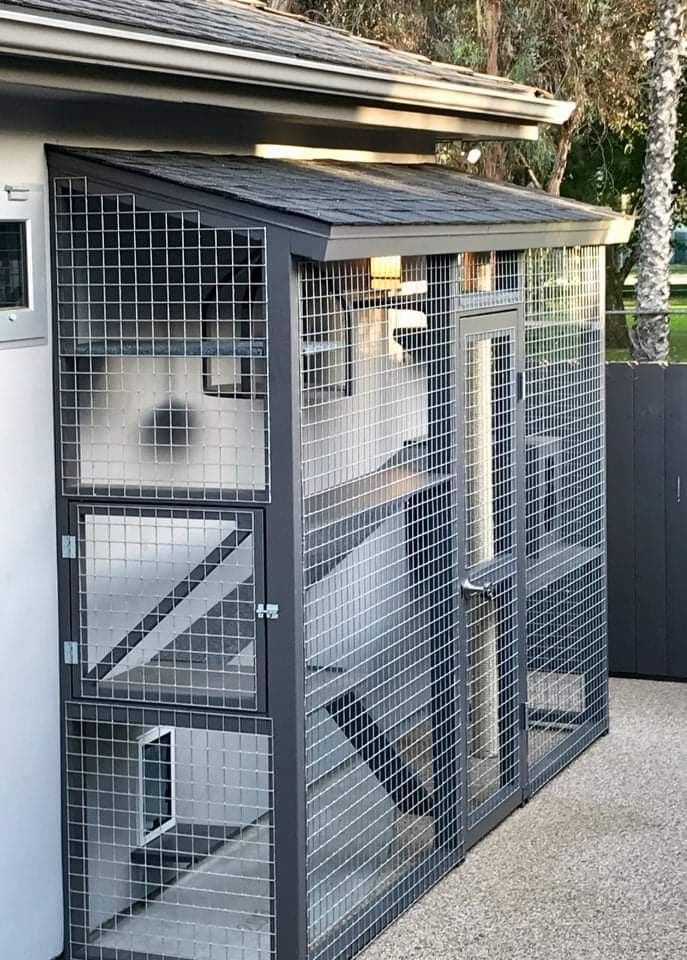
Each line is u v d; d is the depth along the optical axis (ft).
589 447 22.41
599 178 73.46
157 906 16.10
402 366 16.96
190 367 15.37
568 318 21.47
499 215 17.52
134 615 15.40
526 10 48.55
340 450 15.12
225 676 14.67
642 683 25.67
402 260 16.44
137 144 15.74
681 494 25.14
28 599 14.39
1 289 13.96
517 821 19.17
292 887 14.24
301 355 13.94
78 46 12.91
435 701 17.31
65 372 14.62
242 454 15.46
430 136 24.12
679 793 20.07
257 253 14.93
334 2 48.96
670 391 24.95
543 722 21.24
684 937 15.56
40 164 14.26
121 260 14.93
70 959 15.14
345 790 16.65
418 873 16.75
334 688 15.08
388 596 16.38
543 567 20.77
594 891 16.81
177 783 16.48
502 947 15.44
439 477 17.17
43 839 14.74
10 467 14.05
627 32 49.96
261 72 15.61
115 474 15.40
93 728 15.11
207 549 15.55
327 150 20.26
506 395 19.33
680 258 98.27
